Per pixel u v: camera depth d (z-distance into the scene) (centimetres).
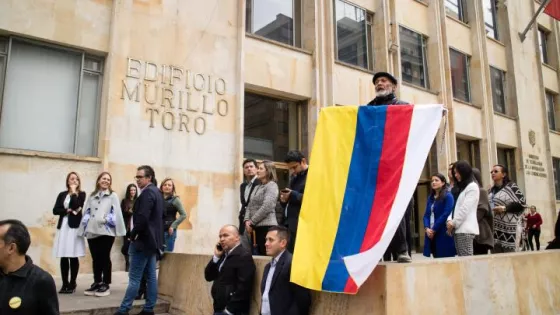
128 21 1082
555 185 2380
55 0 1005
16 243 286
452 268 486
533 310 589
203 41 1198
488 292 526
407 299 427
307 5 1488
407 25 1784
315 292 469
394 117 461
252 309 528
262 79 1324
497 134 2064
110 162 1012
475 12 2070
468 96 2016
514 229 672
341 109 490
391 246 473
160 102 1101
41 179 940
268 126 1373
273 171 655
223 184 1176
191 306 652
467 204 586
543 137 2322
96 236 714
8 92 954
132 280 591
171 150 1103
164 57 1125
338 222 447
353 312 434
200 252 1108
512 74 2205
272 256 490
